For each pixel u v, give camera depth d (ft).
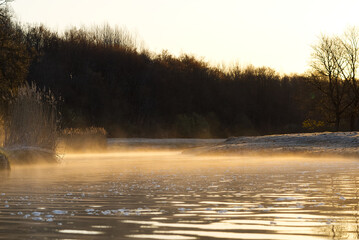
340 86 216.13
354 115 212.43
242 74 366.84
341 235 18.42
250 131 333.83
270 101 357.20
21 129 74.33
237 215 23.27
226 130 328.49
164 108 313.53
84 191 34.58
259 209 25.18
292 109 354.74
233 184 38.96
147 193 32.94
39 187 37.88
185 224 20.89
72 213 24.16
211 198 30.01
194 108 327.67
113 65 309.01
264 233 18.86
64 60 291.17
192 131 292.81
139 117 300.81
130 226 20.47
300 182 39.83
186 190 34.68
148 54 338.34
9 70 124.26
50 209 25.61
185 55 348.79
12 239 17.95
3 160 58.70
